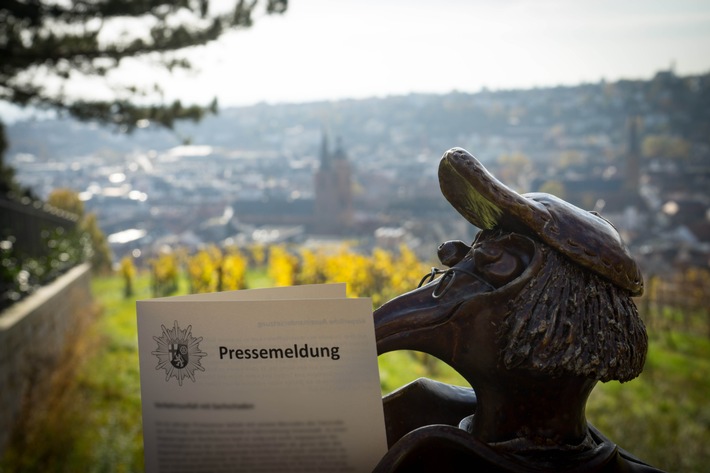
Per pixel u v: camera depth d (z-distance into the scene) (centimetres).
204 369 108
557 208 107
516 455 107
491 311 106
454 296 108
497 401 109
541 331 102
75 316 1245
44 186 9200
